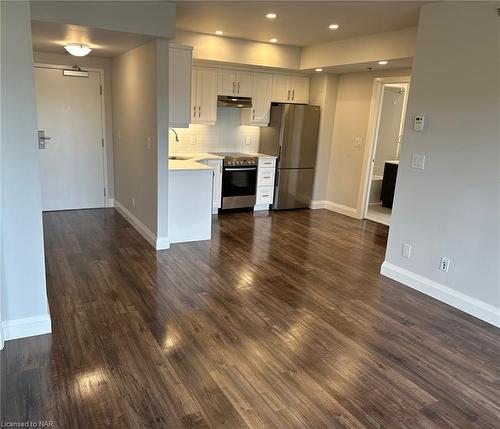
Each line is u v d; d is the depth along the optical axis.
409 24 4.18
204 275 3.84
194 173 4.64
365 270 4.20
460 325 3.14
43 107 5.48
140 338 2.72
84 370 2.35
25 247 2.55
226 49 5.36
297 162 6.58
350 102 6.31
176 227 4.71
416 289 3.75
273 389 2.28
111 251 4.36
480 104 3.11
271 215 6.34
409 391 2.34
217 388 2.27
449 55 3.28
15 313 2.61
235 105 6.05
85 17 3.43
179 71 4.38
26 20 2.30
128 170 5.32
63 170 5.80
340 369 2.50
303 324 3.03
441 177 3.44
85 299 3.24
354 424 2.05
